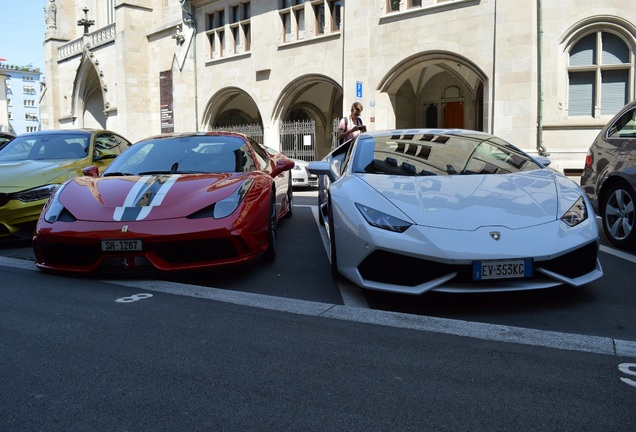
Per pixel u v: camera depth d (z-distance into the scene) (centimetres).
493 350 282
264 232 472
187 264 414
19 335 312
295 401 229
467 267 335
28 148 745
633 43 1175
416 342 295
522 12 1245
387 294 396
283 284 431
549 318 336
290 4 1819
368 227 362
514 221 351
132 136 2491
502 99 1282
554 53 1231
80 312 354
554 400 226
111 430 208
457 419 212
